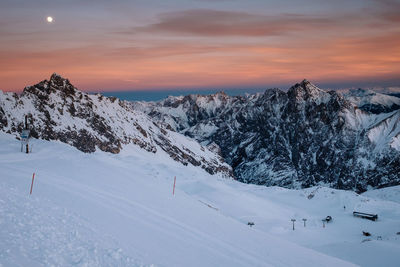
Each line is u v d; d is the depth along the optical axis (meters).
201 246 23.50
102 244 19.58
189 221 30.03
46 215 22.03
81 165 45.12
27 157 52.78
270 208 112.69
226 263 21.45
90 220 23.31
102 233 21.36
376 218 124.56
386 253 60.47
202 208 37.38
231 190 112.25
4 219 19.56
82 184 34.38
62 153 61.22
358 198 152.62
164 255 20.45
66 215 23.11
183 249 22.14
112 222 24.05
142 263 18.38
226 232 29.41
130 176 45.41
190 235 25.38
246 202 106.19
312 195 159.75
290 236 87.12
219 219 33.88
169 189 44.53
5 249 15.95
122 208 28.20
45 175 35.50
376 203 150.25
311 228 102.06
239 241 27.45
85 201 27.67
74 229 20.75
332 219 123.00
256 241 28.69
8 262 14.76
